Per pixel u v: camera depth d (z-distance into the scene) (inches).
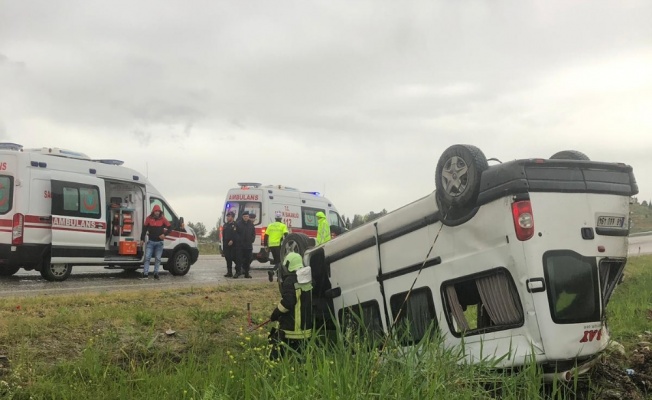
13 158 493.4
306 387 181.9
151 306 348.2
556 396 201.2
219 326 315.9
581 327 199.3
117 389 211.0
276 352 258.5
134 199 608.7
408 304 241.1
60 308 320.5
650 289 520.7
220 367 227.3
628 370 241.6
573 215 203.0
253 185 786.8
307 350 218.5
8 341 250.8
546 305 195.0
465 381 187.3
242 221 639.1
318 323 284.4
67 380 214.1
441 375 185.9
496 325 210.5
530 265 195.6
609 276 221.1
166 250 622.8
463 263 216.2
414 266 237.9
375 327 258.5
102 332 278.4
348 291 273.0
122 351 251.6
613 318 368.5
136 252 597.3
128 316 307.7
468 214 212.5
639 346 294.8
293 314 268.8
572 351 197.2
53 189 510.6
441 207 223.8
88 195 541.3
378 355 200.2
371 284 260.2
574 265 200.4
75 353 248.1
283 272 275.7
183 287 470.9
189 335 295.1
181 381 213.5
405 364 192.1
